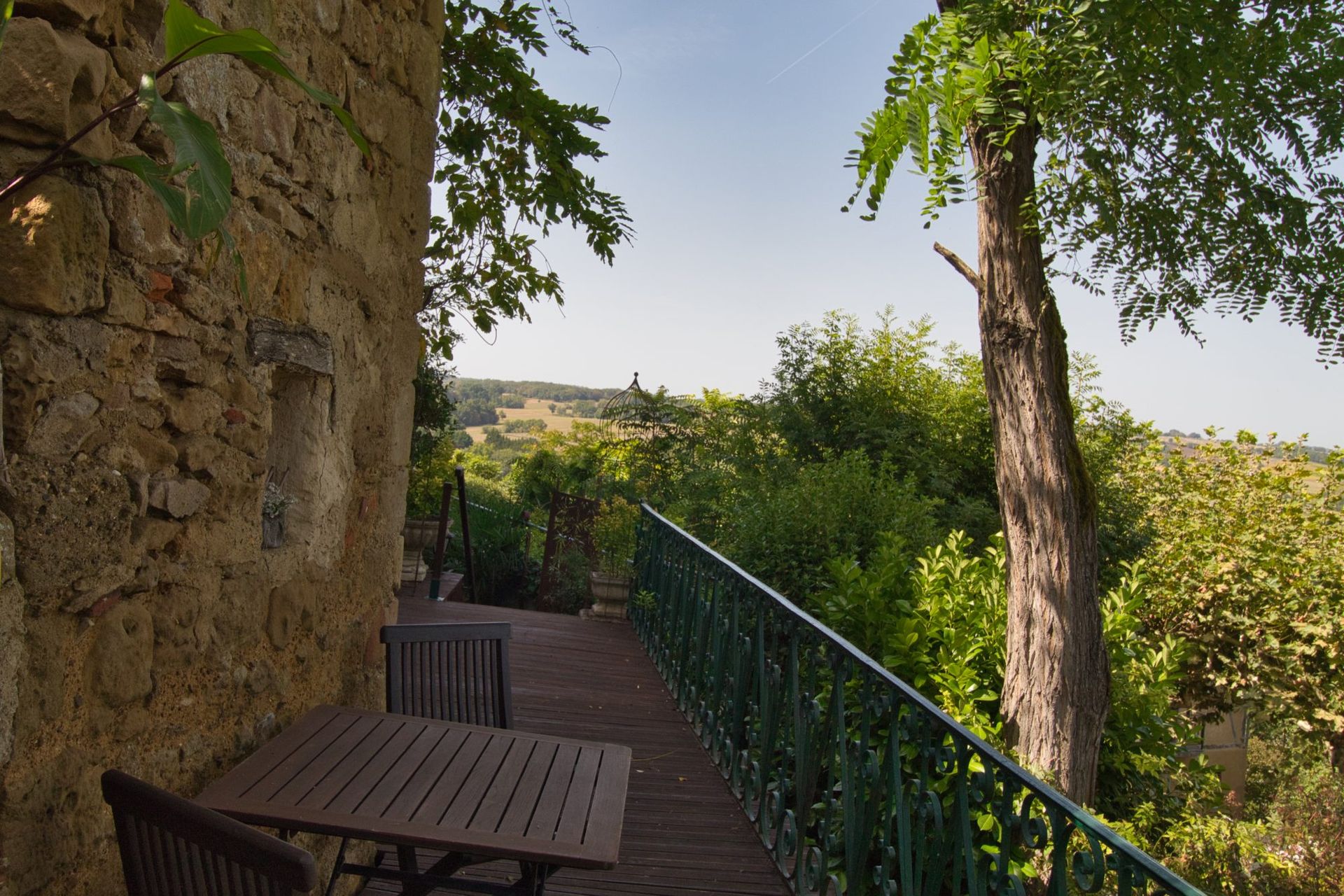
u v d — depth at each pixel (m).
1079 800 5.75
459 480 8.66
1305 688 8.84
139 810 1.51
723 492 10.35
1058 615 5.86
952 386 13.85
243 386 2.11
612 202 5.49
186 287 1.86
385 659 3.07
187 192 1.80
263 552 2.26
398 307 3.06
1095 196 5.30
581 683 5.68
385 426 2.99
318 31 2.41
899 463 13.01
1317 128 5.37
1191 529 9.71
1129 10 4.59
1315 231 5.57
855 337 13.81
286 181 2.26
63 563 1.53
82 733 1.63
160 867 1.52
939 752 2.46
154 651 1.83
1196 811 6.21
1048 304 6.09
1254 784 10.85
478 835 1.83
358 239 2.71
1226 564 9.03
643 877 3.22
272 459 2.48
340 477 2.67
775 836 3.54
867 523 7.37
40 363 1.47
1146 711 6.25
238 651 2.16
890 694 2.76
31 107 1.45
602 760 2.31
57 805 1.55
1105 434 12.82
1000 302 6.18
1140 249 5.77
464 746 2.32
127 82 1.66
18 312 1.45
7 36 1.45
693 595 5.41
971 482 13.68
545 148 5.27
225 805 1.84
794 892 3.16
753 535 7.35
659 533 6.91
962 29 4.72
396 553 3.14
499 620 7.18
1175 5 4.69
